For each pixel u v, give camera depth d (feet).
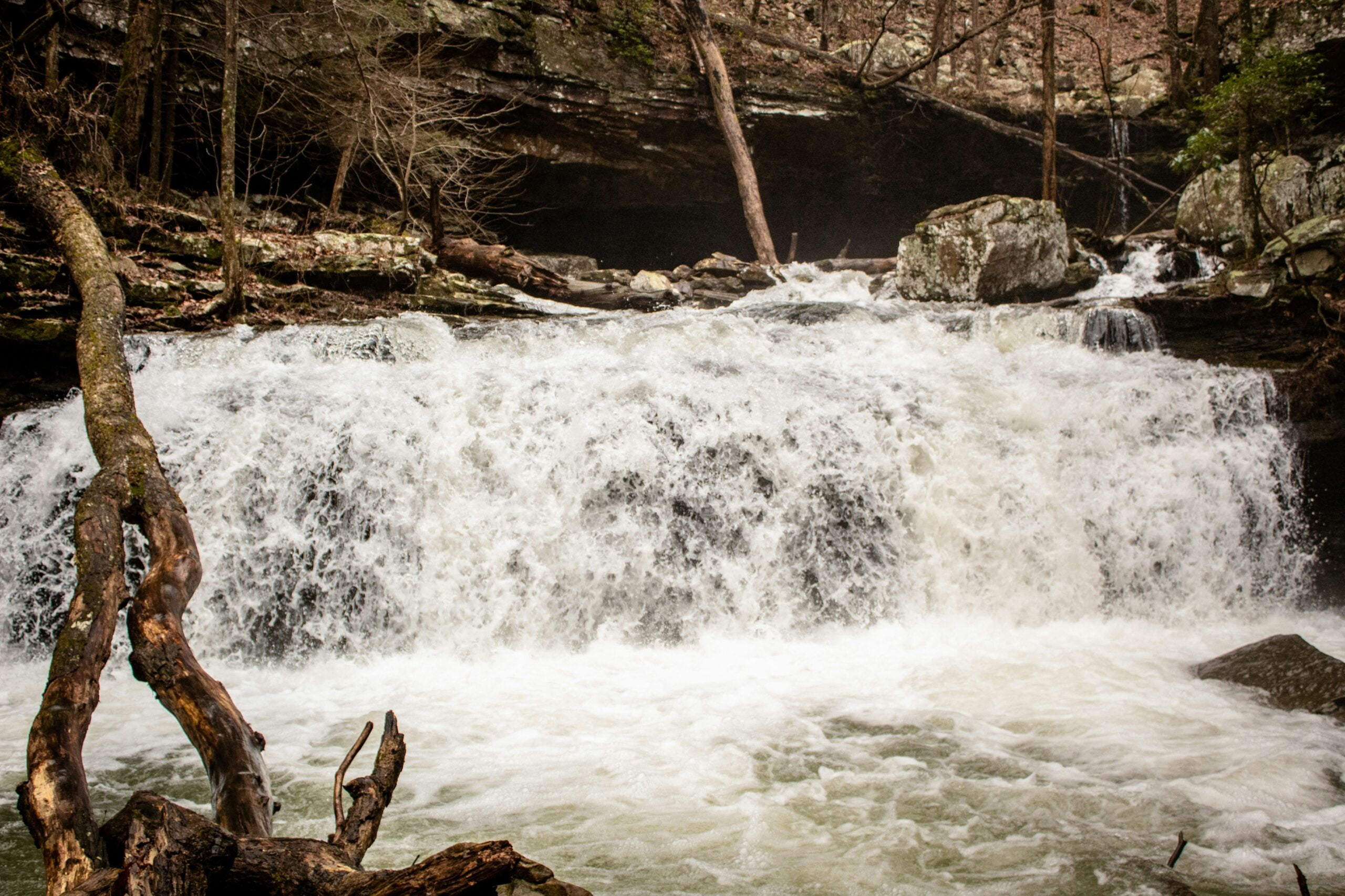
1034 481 24.27
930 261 40.63
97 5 37.58
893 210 61.16
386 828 11.25
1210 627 23.63
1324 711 15.38
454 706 16.34
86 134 33.73
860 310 34.88
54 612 21.95
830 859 10.54
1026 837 11.08
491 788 12.56
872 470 23.54
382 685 17.98
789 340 31.19
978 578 23.56
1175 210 60.18
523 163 49.85
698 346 30.50
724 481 22.91
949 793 12.39
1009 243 39.55
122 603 11.43
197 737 9.41
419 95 43.80
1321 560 27.09
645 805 12.05
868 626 22.56
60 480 22.38
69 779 8.23
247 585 21.44
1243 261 36.32
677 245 59.88
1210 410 26.68
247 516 21.80
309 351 27.99
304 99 42.65
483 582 21.58
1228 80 39.78
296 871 6.61
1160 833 11.19
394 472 22.31
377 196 48.32
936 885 9.91
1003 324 33.12
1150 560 24.77
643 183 53.47
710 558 22.48
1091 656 19.40
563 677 18.25
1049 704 16.15
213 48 39.73
